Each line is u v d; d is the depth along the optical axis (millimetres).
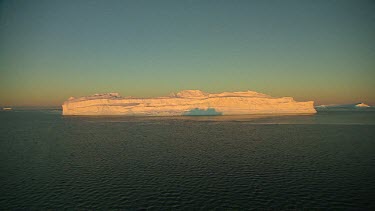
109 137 70688
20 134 78562
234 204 26828
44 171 38031
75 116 165750
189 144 58594
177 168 38594
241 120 122750
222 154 47656
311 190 30172
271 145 56688
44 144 60594
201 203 27109
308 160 42875
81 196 28984
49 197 28844
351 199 27844
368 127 91188
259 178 34062
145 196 28828
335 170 37312
